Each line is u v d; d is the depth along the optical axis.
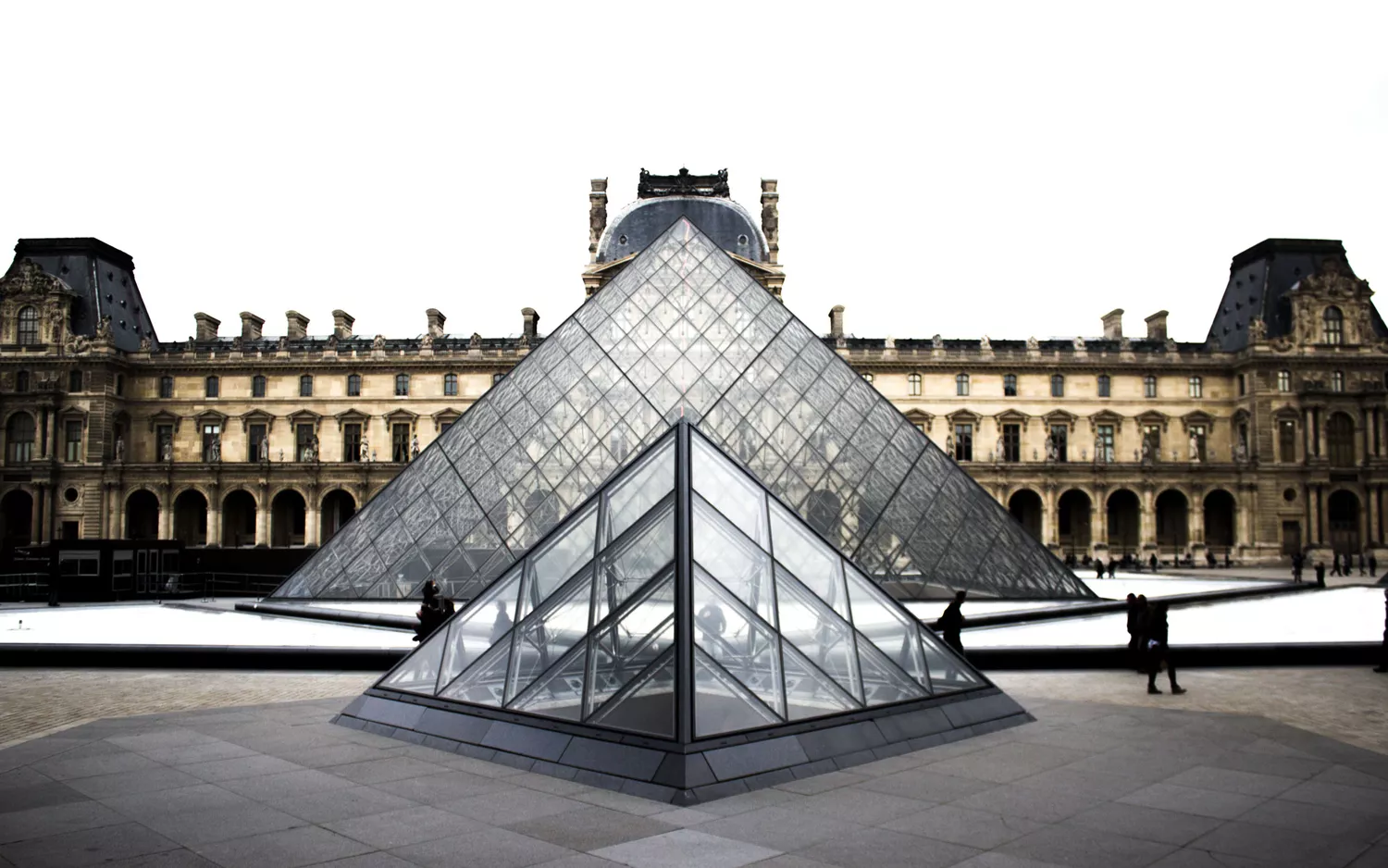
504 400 44.69
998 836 11.97
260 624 39.12
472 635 19.09
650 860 11.05
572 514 19.81
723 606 16.33
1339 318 117.38
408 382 118.69
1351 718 20.64
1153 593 53.81
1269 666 29.14
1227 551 115.38
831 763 15.21
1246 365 116.75
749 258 120.38
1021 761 15.94
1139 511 116.00
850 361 117.88
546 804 13.34
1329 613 45.59
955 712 18.14
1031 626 36.25
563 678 16.53
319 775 14.93
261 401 118.94
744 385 42.97
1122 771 15.25
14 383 115.62
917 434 43.47
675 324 45.34
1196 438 119.38
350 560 41.88
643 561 17.16
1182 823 12.52
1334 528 118.62
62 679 26.86
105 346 114.94
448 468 42.94
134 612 49.47
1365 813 12.95
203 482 113.75
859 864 10.91
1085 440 118.38
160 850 11.37
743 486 19.31
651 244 49.41
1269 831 12.16
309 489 114.00
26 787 14.23
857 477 40.59
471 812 12.95
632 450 41.09
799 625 17.34
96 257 123.44
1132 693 24.05
